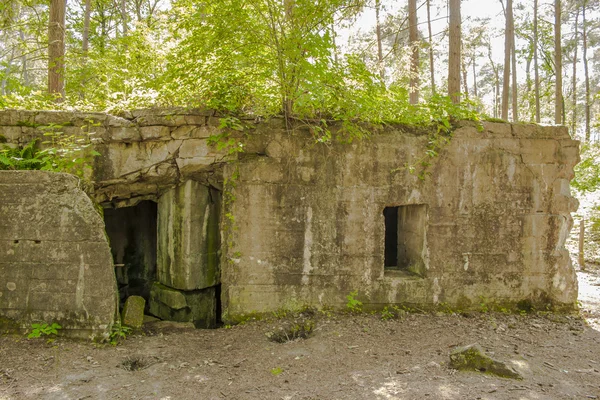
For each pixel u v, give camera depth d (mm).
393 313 5746
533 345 4805
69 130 5637
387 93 6281
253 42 5363
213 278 6359
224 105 5457
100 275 4742
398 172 5824
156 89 6199
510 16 16109
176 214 6156
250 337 5035
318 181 5699
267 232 5641
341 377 3953
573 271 6168
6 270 4781
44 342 4586
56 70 8805
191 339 5059
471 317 5734
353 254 5770
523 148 6027
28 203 4785
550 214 6105
